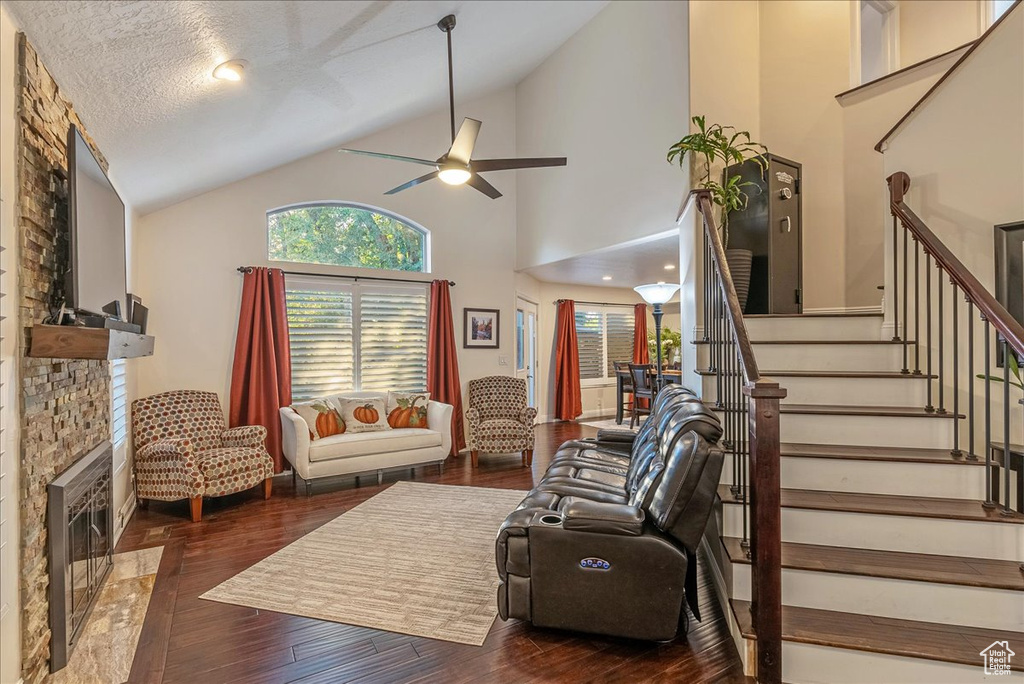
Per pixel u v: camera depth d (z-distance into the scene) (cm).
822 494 239
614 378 933
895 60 475
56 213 222
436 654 213
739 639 204
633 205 467
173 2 195
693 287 363
